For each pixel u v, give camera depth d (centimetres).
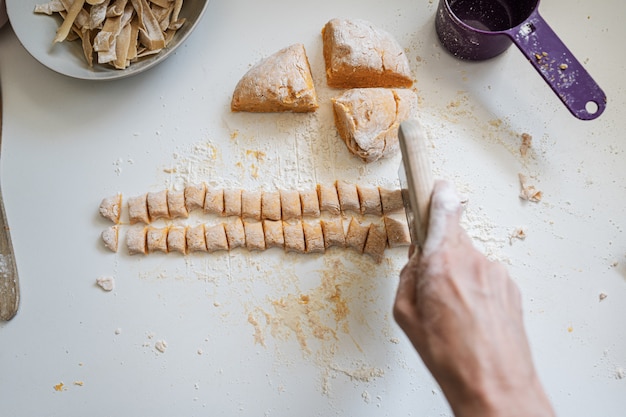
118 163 116
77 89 120
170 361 107
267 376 106
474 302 75
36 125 118
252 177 115
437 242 80
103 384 107
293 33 122
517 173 115
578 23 122
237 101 114
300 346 107
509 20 120
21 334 109
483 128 117
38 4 114
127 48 112
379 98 111
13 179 116
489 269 79
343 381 106
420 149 87
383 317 108
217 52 121
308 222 112
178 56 121
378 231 110
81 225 113
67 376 107
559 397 106
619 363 107
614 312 109
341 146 116
